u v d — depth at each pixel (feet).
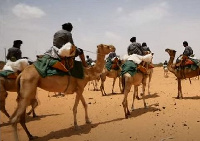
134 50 37.50
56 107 44.55
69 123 33.17
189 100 44.14
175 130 27.35
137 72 35.50
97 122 32.73
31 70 26.08
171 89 61.36
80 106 44.19
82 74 29.32
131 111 37.99
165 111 36.55
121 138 25.77
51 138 27.17
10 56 33.86
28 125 33.27
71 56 28.02
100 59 31.78
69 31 30.12
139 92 58.29
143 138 25.40
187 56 45.93
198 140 24.00
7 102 51.39
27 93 25.35
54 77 27.02
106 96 54.95
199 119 31.32
